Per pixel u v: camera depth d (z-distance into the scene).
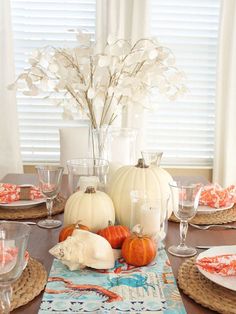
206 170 3.50
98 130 1.67
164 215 1.32
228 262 1.04
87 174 1.53
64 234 1.19
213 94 3.46
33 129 3.46
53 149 3.48
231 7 3.16
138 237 1.15
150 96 1.64
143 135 3.25
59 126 3.46
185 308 0.92
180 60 3.43
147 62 1.54
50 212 1.54
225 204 1.64
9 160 3.28
